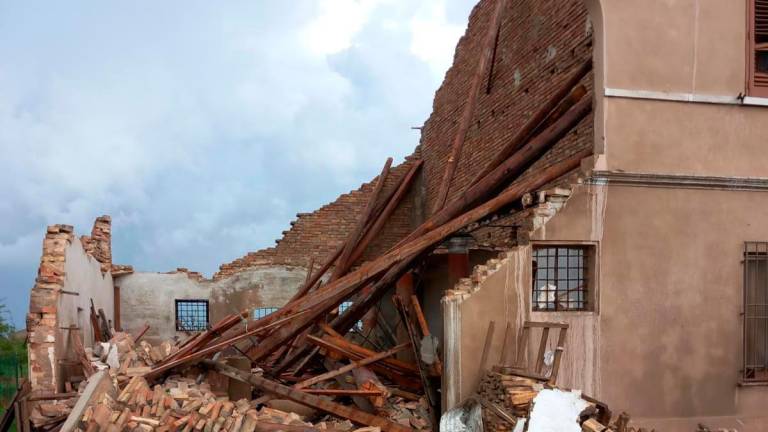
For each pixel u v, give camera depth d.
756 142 8.87
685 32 8.66
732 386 8.60
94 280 14.81
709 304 8.59
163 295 18.34
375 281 11.85
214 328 10.23
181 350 10.12
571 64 10.89
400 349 10.66
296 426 7.66
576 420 6.54
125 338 12.25
